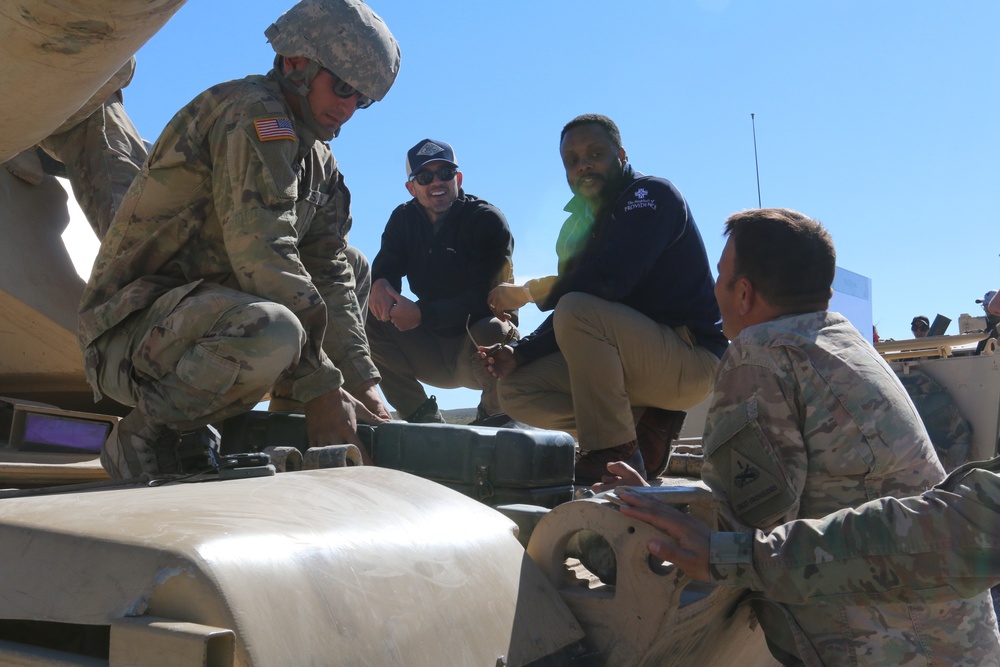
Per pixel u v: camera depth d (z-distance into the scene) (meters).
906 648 1.67
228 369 2.22
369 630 1.17
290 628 1.08
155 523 1.15
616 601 1.57
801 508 1.84
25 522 1.15
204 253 2.60
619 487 1.67
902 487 1.77
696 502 1.69
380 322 4.78
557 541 1.64
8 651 1.11
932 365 7.78
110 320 2.44
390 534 1.35
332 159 3.05
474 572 1.43
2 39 2.01
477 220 4.78
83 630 1.24
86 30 1.99
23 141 2.42
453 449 2.28
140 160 3.34
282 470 2.12
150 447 2.33
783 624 1.83
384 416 3.00
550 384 3.68
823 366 1.80
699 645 1.81
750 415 1.80
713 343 3.67
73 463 2.43
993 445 7.39
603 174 3.64
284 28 2.52
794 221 1.97
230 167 2.41
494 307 3.97
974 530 1.50
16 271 2.84
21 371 2.99
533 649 1.43
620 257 3.34
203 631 0.98
